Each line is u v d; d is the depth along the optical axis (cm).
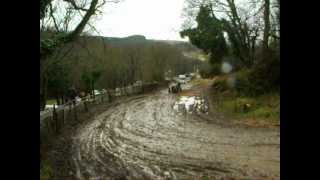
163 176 1511
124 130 2706
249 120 2923
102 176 1520
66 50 2625
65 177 1494
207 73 6900
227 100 4100
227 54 5319
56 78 3175
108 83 5466
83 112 3625
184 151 1978
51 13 2228
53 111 2528
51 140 2212
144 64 8238
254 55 4594
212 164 1681
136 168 1648
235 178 1444
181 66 11181
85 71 3841
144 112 3722
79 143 2216
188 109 3872
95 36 2428
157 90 6962
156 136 2453
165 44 9225
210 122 2970
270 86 3772
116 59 5319
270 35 3841
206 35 5138
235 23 4597
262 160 1703
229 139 2241
